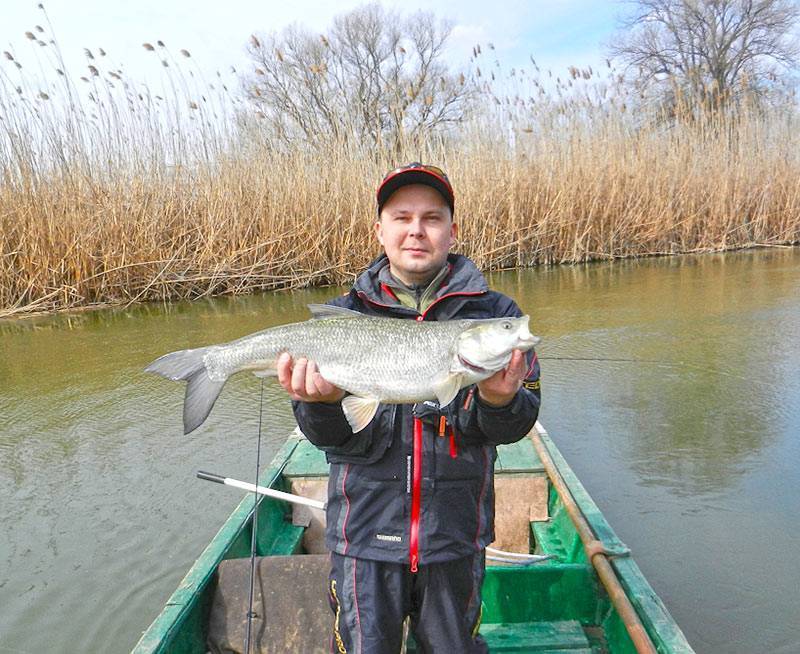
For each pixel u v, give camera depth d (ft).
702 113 65.82
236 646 10.24
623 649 9.95
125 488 18.66
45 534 16.47
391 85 83.66
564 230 57.41
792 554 14.34
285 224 48.98
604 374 26.73
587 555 10.98
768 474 17.83
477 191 52.75
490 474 8.93
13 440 22.33
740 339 30.89
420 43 107.34
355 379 8.80
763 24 117.19
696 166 63.00
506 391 8.08
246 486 12.55
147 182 46.29
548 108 56.44
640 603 9.49
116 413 24.54
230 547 11.57
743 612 12.73
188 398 9.66
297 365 8.36
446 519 8.30
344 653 8.50
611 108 59.57
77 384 27.78
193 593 10.02
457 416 8.54
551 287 46.68
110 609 13.66
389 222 9.40
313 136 51.37
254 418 23.70
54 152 42.93
